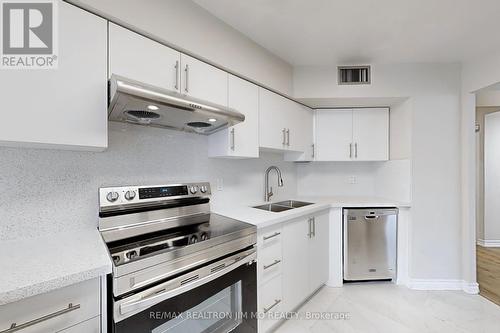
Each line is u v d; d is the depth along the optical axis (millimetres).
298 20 1696
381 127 2787
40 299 775
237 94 1850
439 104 2389
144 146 1609
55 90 1022
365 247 2475
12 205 1146
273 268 1755
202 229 1454
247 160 2391
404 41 1984
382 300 2201
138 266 972
